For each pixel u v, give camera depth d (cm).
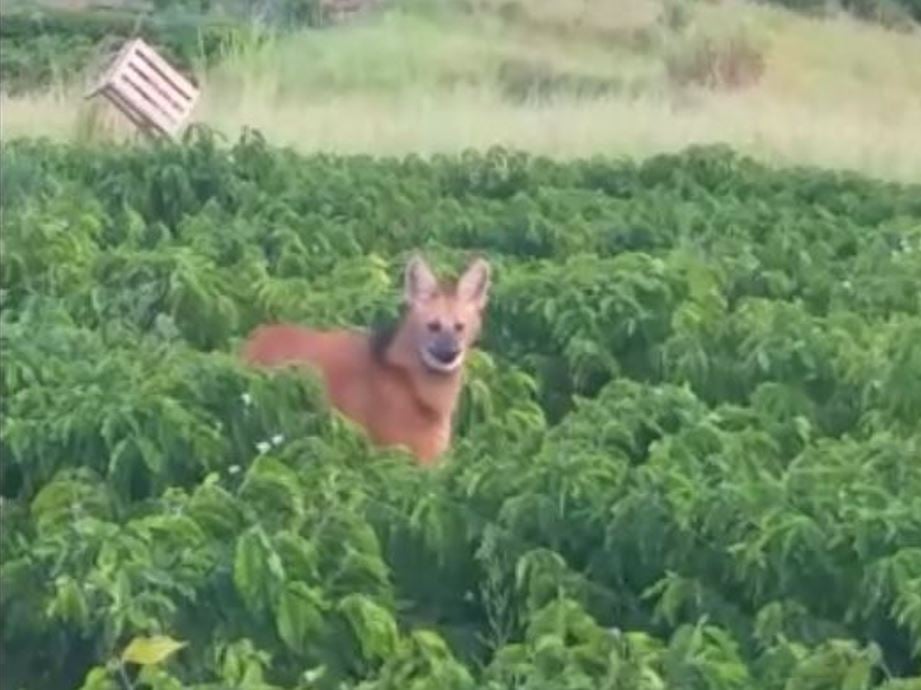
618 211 2400
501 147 2819
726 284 2130
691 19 4219
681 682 1253
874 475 1523
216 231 2219
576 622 1301
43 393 1620
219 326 1919
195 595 1341
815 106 3772
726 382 1848
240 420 1630
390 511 1476
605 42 4159
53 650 1364
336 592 1377
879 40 4178
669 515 1459
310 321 1931
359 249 2230
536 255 2327
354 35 4053
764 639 1369
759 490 1463
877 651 1266
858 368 1795
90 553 1371
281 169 2542
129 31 4134
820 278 2139
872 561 1416
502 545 1454
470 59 4016
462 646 1428
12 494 1578
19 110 3180
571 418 1656
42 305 1900
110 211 2480
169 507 1455
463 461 1565
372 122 3294
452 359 1738
